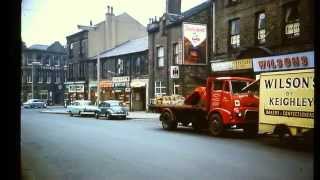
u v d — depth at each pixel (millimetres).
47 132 19688
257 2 24141
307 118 12570
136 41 49688
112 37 55250
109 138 16625
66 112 44656
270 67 21859
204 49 28344
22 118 33250
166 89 36031
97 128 21906
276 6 22547
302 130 12766
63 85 79375
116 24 55469
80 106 36562
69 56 59062
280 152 12188
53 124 25516
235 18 26141
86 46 54562
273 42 22734
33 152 12586
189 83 32719
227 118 16875
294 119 13062
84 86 54500
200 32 28109
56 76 78688
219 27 27625
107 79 48312
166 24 35500
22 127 23109
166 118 20938
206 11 31031
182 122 20188
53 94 78125
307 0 20188
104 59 49094
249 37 24828
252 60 23328
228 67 26031
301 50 20594
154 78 38219
